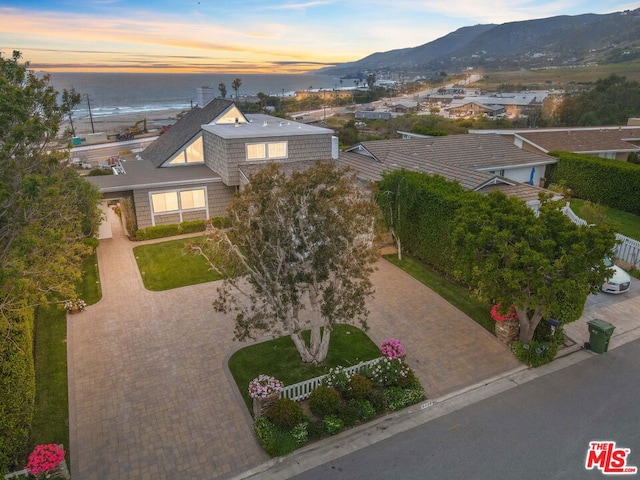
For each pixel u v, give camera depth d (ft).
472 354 44.70
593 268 40.65
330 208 35.99
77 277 39.75
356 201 38.22
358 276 37.83
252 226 36.70
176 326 49.44
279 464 31.60
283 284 38.04
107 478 30.30
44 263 37.17
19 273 31.99
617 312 52.70
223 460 31.91
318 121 276.62
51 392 38.75
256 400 34.63
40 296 37.52
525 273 39.01
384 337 47.60
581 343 46.65
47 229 35.78
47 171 38.78
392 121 246.88
